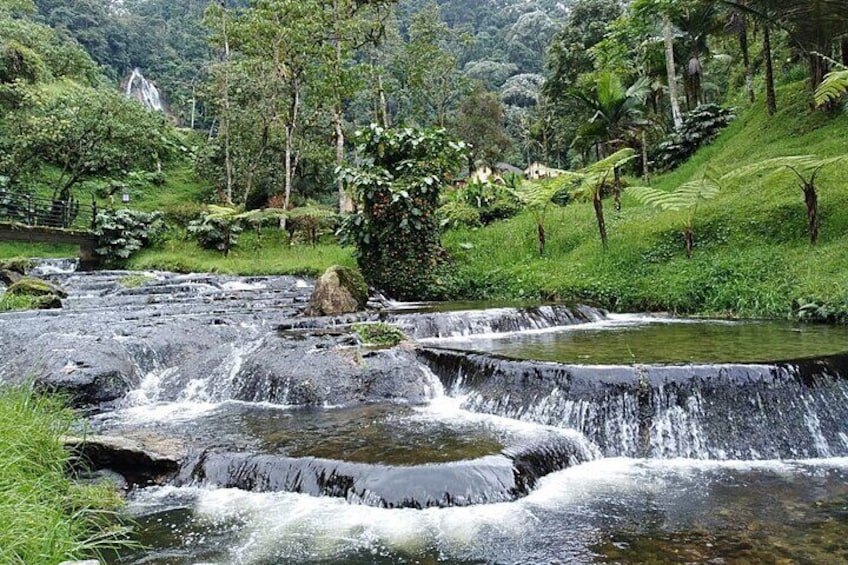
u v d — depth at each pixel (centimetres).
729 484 472
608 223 1495
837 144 1375
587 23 3522
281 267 1720
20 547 314
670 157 2117
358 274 1195
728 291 1043
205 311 1118
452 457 484
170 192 3756
